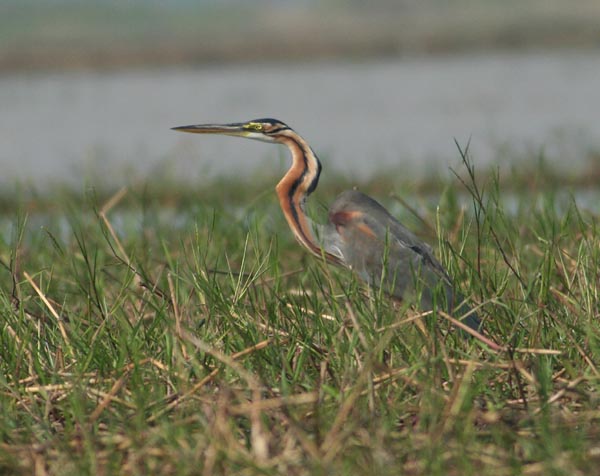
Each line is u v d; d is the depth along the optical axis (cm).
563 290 1062
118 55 7556
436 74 5459
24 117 4384
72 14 15312
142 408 823
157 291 1076
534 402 853
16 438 833
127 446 799
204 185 2295
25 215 1399
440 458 740
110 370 938
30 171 3003
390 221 1088
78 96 5175
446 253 1091
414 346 926
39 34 11731
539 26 7894
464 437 758
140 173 2642
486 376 859
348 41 7862
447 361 865
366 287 1088
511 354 873
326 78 5569
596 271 1016
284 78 5672
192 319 1057
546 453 750
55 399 892
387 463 735
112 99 4953
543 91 4388
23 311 1028
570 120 3525
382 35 8075
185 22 14475
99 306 1048
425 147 3130
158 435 791
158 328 1020
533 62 5881
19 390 908
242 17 14688
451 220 1390
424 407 810
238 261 1350
